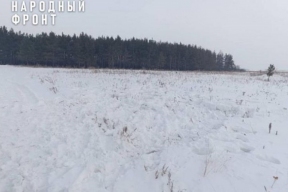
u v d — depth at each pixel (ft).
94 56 208.44
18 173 16.28
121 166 17.51
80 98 35.70
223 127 23.58
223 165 15.94
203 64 259.80
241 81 67.46
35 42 202.69
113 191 14.38
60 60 204.44
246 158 16.83
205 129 23.73
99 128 24.11
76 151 19.39
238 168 15.53
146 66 220.23
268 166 15.80
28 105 32.40
